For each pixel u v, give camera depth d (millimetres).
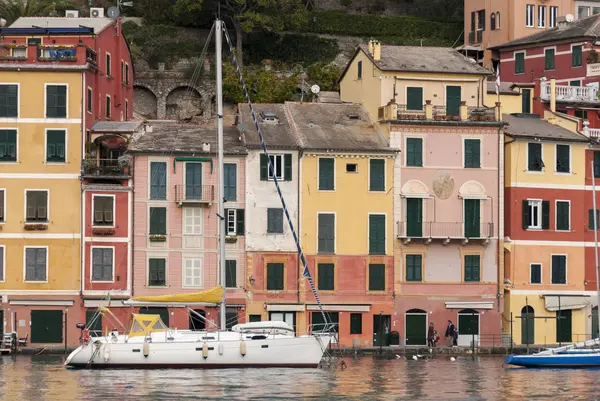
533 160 108250
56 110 101125
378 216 104500
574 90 117188
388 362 93500
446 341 104500
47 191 100750
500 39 138250
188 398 73375
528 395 76250
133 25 132250
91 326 100000
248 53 133625
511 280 106938
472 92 109938
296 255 102938
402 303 104312
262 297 102188
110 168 101062
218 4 127750
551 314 107688
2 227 100438
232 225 102500
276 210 103062
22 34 105625
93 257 100625
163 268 101438
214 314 100812
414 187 105375
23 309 99812
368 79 110875
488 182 106562
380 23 140125
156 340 84938
